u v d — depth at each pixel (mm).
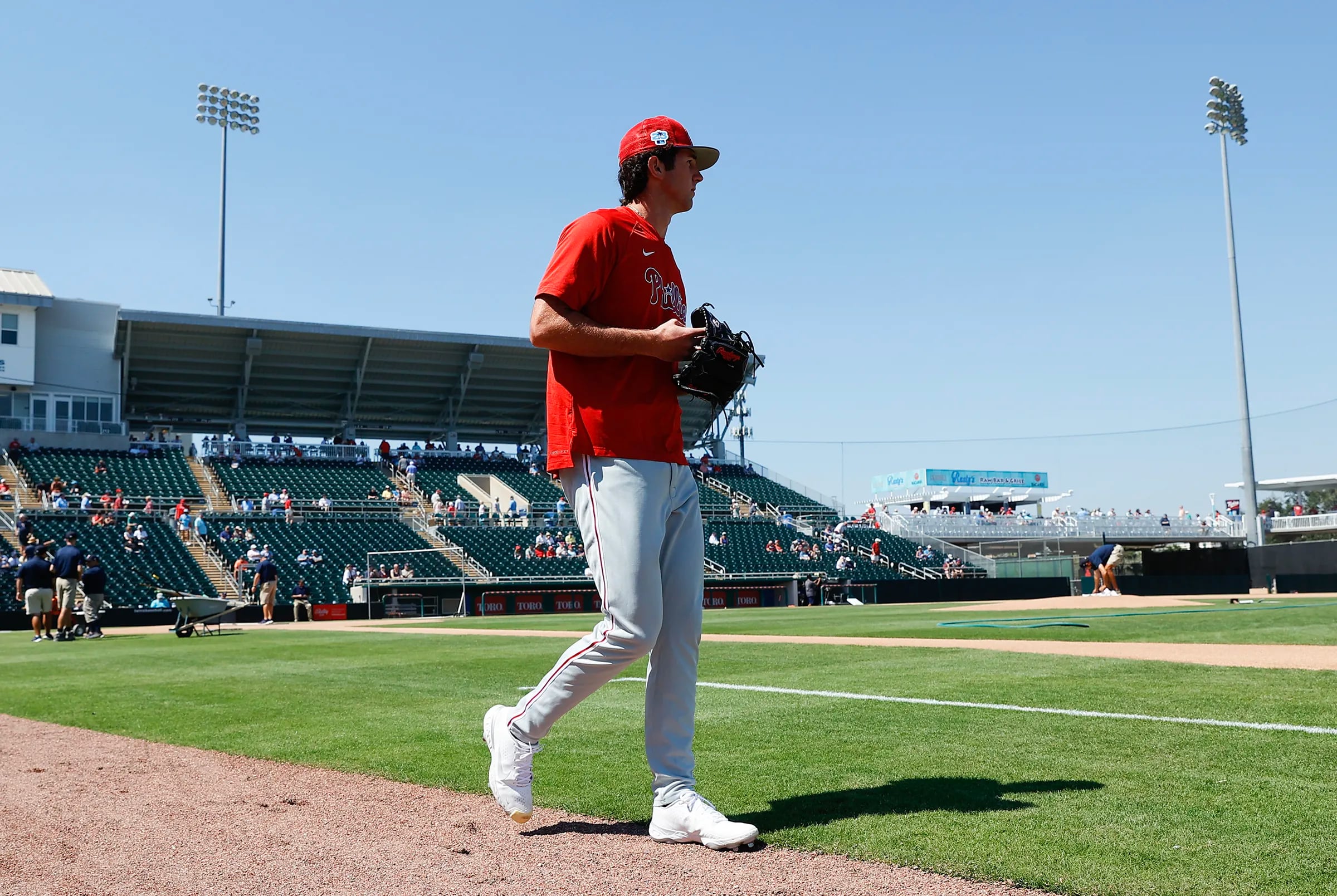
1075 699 5207
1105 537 49031
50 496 28844
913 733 4309
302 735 4789
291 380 37000
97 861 2678
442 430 41312
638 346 2832
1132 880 2283
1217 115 38188
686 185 3178
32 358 32250
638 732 4613
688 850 2717
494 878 2484
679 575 3016
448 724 5023
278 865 2621
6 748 4637
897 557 38438
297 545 29906
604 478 2918
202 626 20234
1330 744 3834
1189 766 3492
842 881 2381
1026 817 2848
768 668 7445
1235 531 50219
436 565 30359
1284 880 2260
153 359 34500
